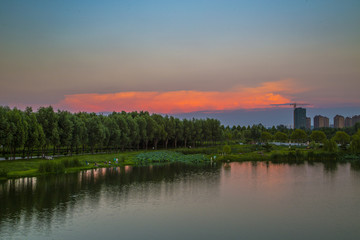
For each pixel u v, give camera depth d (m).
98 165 96.19
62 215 44.81
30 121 87.62
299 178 76.81
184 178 76.44
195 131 180.25
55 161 83.94
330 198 56.00
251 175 81.75
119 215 45.31
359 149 128.00
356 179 75.38
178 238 36.88
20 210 46.66
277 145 189.25
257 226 41.28
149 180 73.19
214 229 40.06
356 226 41.47
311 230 40.00
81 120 112.56
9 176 71.38
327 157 123.56
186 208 49.28
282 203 52.62
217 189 63.25
